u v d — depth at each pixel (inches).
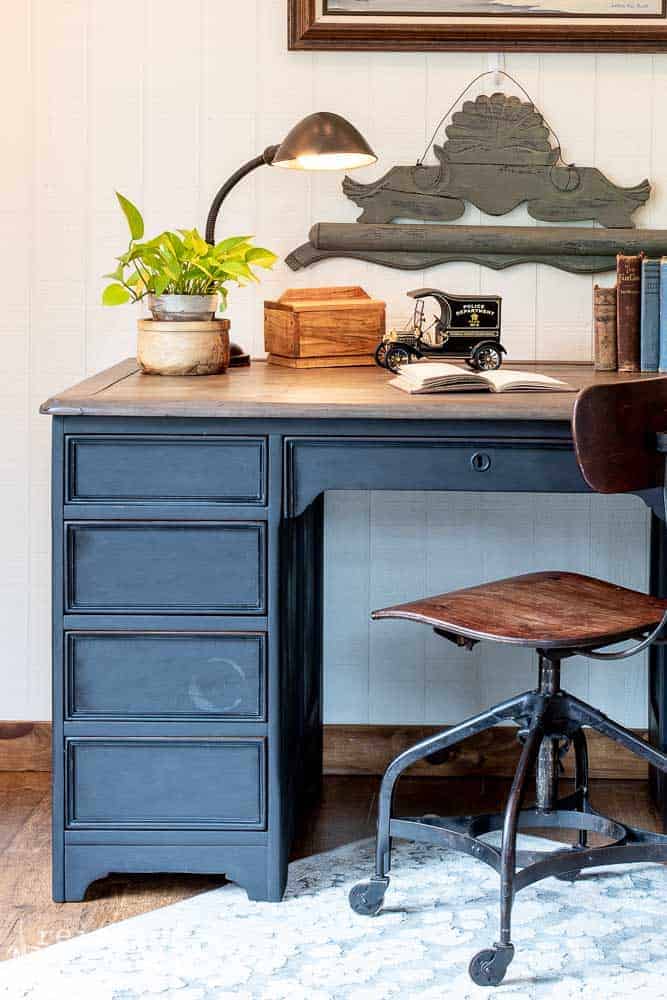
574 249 107.6
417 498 111.1
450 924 83.2
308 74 107.8
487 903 86.3
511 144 107.8
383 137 108.4
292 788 95.0
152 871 86.5
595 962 78.1
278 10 107.2
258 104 108.2
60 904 86.7
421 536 111.4
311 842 97.2
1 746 113.1
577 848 90.4
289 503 84.0
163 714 85.6
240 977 76.5
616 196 107.9
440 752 112.2
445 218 108.8
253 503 83.9
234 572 84.5
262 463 83.6
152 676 85.4
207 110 108.3
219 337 96.5
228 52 107.7
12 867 92.9
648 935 81.6
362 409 81.5
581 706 83.6
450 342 101.7
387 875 84.5
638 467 76.4
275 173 109.0
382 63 107.7
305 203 109.1
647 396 76.1
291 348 101.2
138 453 83.8
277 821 85.9
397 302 110.1
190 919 84.4
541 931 82.1
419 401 83.0
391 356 99.7
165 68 108.0
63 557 84.6
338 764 113.0
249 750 85.5
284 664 87.3
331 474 83.8
